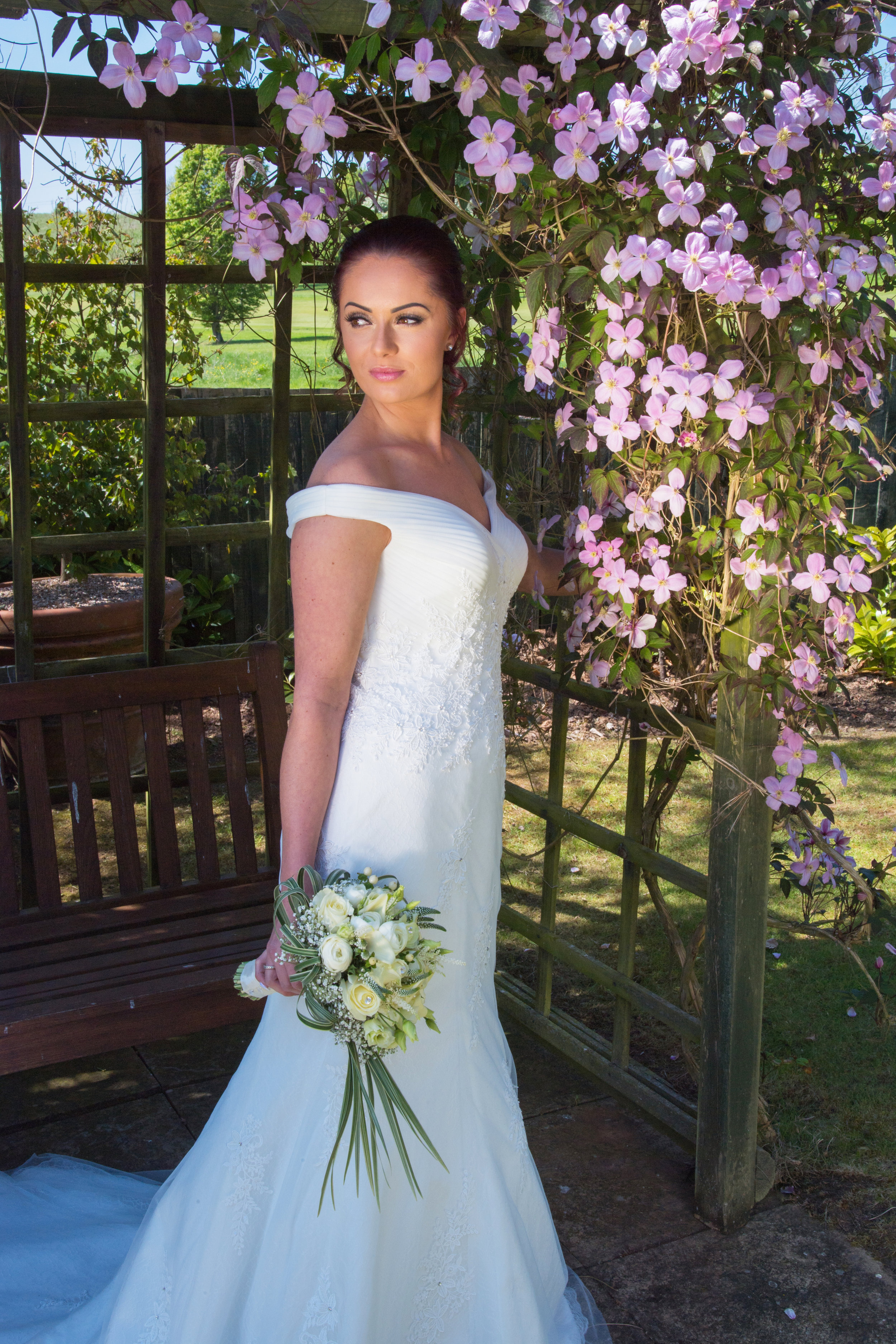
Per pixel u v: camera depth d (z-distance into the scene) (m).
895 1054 3.00
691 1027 2.54
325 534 1.67
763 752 2.17
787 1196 2.47
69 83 2.66
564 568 2.24
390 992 1.55
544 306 2.01
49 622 4.15
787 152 1.77
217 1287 1.83
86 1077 2.94
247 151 2.24
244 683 2.90
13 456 2.99
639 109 1.73
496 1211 1.93
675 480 1.93
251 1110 1.86
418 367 1.76
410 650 1.79
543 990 3.09
